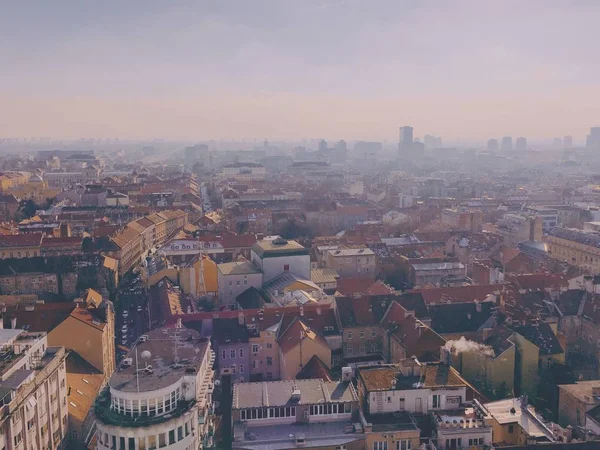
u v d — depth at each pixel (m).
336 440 97.31
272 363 153.00
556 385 133.62
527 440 101.62
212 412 114.31
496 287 187.38
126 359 99.81
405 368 108.12
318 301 178.38
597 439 102.38
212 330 154.25
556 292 174.75
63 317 146.50
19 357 104.50
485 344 147.75
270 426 102.38
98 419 87.44
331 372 146.12
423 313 163.00
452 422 97.38
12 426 92.94
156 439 85.62
